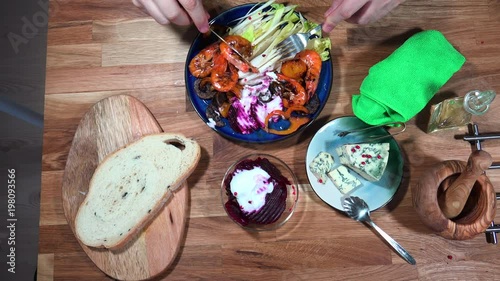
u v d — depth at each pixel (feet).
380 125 2.57
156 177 2.52
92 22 2.75
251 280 2.55
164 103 2.69
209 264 2.56
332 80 2.59
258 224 2.53
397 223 2.58
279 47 2.61
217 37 2.65
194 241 2.58
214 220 2.59
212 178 2.62
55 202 2.63
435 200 2.22
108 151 2.62
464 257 2.54
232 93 2.60
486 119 2.66
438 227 2.24
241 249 2.57
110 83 2.71
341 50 2.73
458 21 2.74
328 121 2.68
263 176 2.55
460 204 2.16
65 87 2.71
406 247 2.57
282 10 2.67
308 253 2.57
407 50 2.49
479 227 2.19
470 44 2.72
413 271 2.55
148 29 2.74
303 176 2.63
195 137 2.67
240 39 2.59
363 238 2.57
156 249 2.51
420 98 2.46
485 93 2.32
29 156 2.74
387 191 2.53
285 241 2.58
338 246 2.57
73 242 2.59
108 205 2.53
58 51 2.74
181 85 2.70
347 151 2.50
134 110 2.63
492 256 2.54
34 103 2.77
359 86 2.70
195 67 2.54
